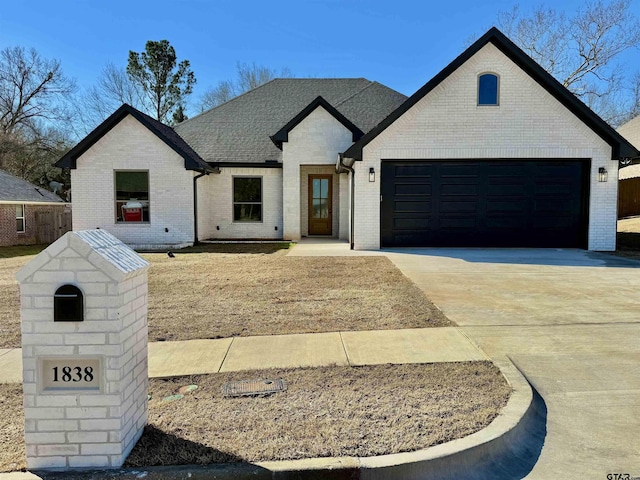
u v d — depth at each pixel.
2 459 2.83
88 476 2.65
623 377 4.02
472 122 12.43
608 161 12.37
